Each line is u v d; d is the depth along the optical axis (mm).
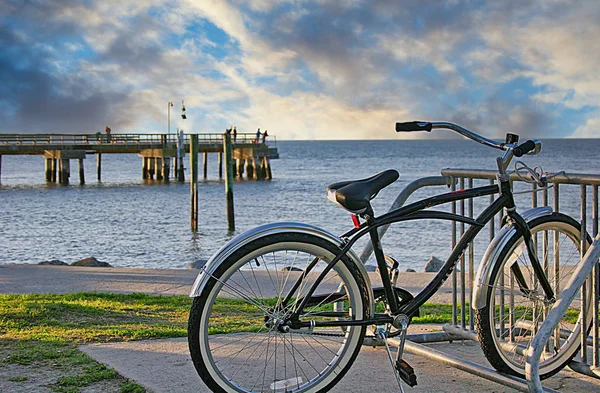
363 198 2947
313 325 2979
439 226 20906
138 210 28656
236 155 46375
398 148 165000
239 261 2842
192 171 24312
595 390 3277
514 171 3369
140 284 8695
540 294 3352
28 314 5488
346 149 158875
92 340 4348
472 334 3898
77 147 40531
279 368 3590
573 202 26203
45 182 44062
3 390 3230
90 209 28891
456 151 131375
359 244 12953
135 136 42375
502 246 3176
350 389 3279
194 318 2799
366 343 4008
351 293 3020
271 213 27812
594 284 3238
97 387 3297
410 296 3146
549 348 3525
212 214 27594
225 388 2854
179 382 3369
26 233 21641
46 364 3689
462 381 3393
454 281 4102
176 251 18578
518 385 3025
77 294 7238
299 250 2926
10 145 38312
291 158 99688
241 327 4793
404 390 3260
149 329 4812
